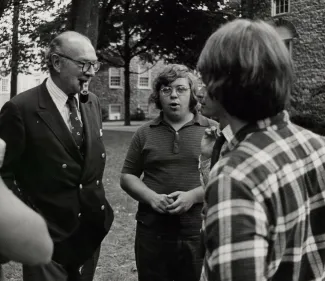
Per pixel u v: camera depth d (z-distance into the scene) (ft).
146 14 68.95
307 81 62.54
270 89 4.40
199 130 9.50
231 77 4.42
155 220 9.37
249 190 4.11
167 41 72.13
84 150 9.23
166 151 9.41
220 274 4.01
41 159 8.74
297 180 4.38
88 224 9.31
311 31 62.18
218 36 4.64
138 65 115.65
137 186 9.53
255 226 4.02
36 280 8.49
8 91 123.65
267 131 4.58
